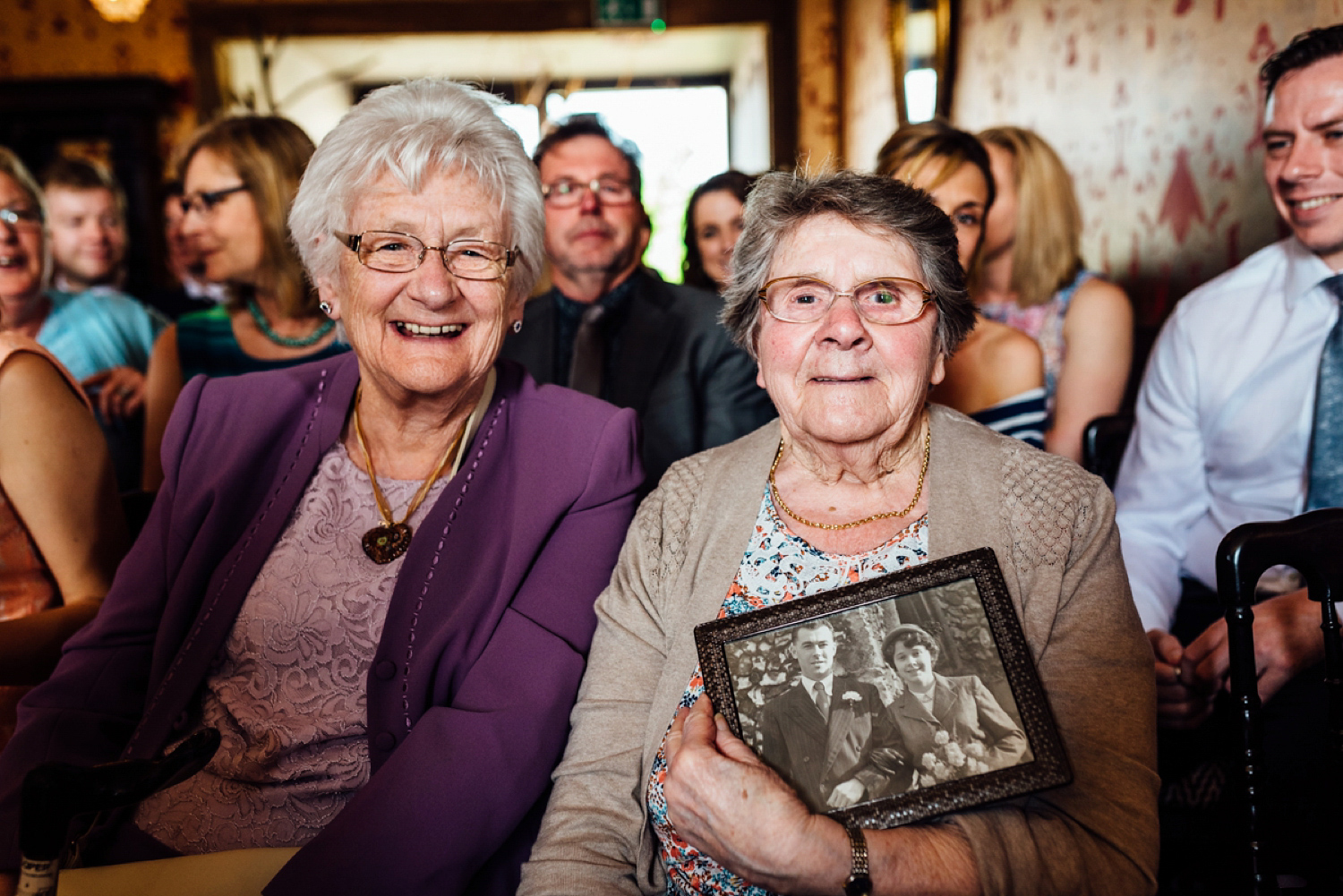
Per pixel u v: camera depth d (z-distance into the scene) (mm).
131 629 1438
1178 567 2283
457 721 1291
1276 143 2059
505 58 7391
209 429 1482
